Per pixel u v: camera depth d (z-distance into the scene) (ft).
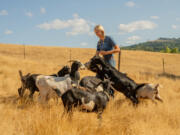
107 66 22.68
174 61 169.37
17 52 151.12
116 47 22.77
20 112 19.76
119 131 15.30
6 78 34.55
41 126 14.89
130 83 23.43
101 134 15.05
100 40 23.57
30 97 23.07
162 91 32.07
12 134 14.47
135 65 131.44
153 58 173.99
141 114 19.99
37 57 134.51
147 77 46.34
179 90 35.70
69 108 16.25
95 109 16.69
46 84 20.08
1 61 54.70
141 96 23.89
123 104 22.54
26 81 23.12
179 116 19.52
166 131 16.25
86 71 43.80
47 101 20.53
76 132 14.58
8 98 24.66
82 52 173.17
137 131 15.38
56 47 192.44
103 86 17.69
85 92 16.40
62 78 20.58
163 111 20.85
